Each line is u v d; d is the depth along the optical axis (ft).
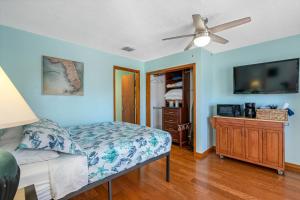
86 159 4.66
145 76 13.96
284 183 7.09
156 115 15.93
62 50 8.85
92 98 10.21
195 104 10.54
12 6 5.60
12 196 2.08
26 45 7.65
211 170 8.46
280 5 5.63
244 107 10.09
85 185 4.66
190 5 5.57
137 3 5.43
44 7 5.68
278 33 8.19
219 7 5.71
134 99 14.39
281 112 8.02
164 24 6.98
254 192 6.42
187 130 13.15
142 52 11.25
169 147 7.46
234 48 10.55
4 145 4.28
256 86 9.26
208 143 11.14
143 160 6.30
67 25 7.10
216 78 11.59
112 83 11.36
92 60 10.21
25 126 4.76
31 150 4.13
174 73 14.62
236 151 9.36
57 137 4.48
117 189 6.73
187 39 8.77
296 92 7.99
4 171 1.97
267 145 8.25
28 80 7.72
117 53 11.44
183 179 7.52
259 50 9.62
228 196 6.16
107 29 7.51
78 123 9.53
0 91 2.06
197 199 6.00
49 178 4.00
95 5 5.55
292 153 8.56
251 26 7.36
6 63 7.13
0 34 6.98
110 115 11.21
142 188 6.79
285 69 8.27
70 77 9.14
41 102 8.11
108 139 6.15
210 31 6.24
